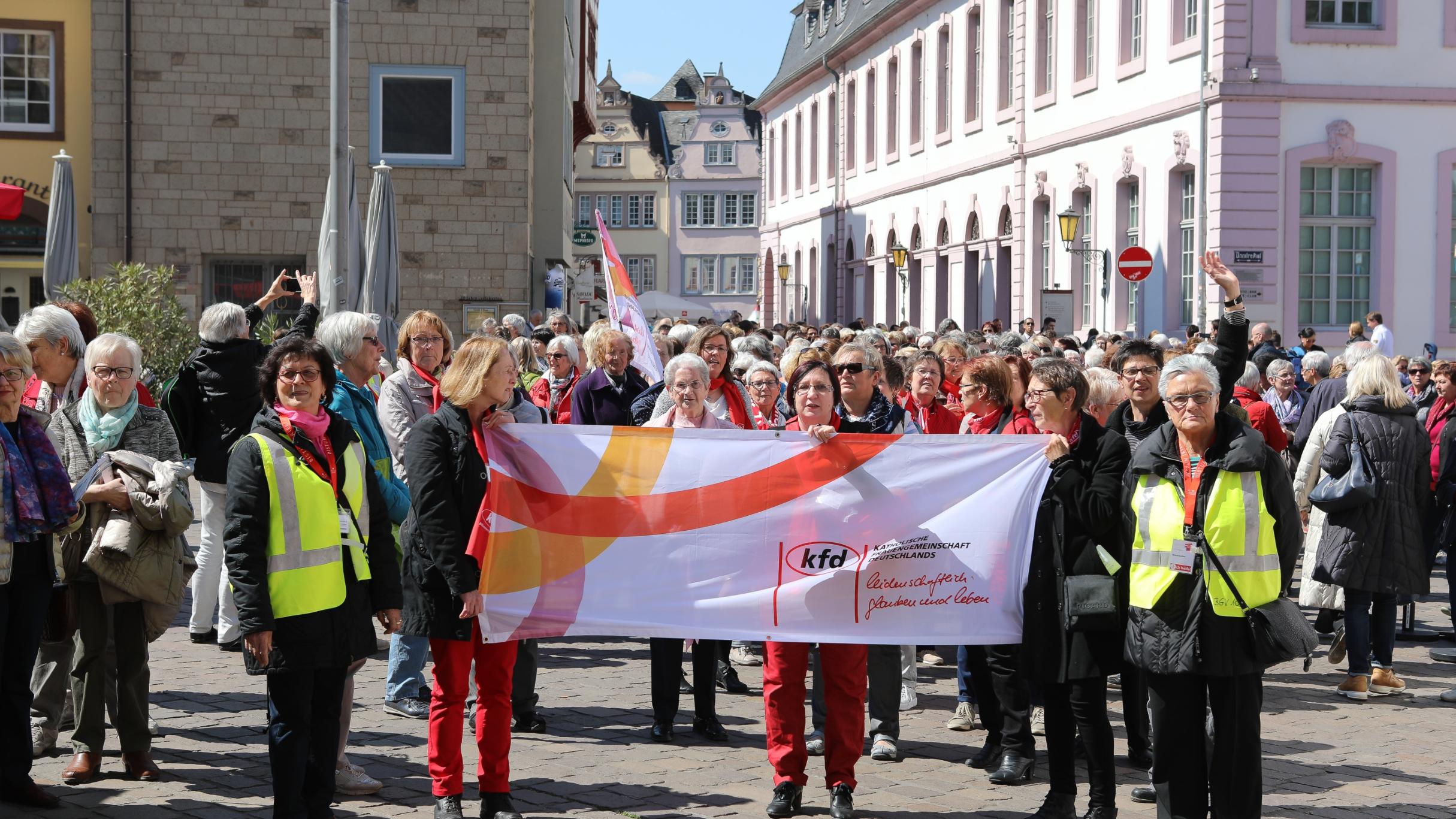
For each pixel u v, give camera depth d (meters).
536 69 29.70
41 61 25.67
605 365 9.88
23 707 6.43
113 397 6.92
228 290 25.45
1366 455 9.02
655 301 58.88
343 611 5.94
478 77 25.45
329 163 25.30
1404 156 24.97
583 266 46.09
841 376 7.88
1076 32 31.31
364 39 25.23
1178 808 6.03
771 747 6.71
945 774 7.40
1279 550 5.96
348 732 7.40
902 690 8.88
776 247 63.12
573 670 9.75
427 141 25.48
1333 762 7.77
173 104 25.00
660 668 7.90
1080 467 6.61
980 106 37.97
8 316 26.14
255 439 5.85
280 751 5.82
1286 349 23.20
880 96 47.88
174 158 25.05
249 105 25.11
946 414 9.30
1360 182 25.20
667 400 8.73
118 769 7.05
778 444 6.94
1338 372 13.16
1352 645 9.30
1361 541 9.02
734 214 85.38
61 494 6.40
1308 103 24.73
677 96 98.69
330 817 6.04
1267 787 7.27
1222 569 5.87
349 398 7.41
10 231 25.94
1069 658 6.42
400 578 6.26
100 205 25.06
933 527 6.94
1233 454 5.88
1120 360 7.70
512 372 6.47
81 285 19.61
